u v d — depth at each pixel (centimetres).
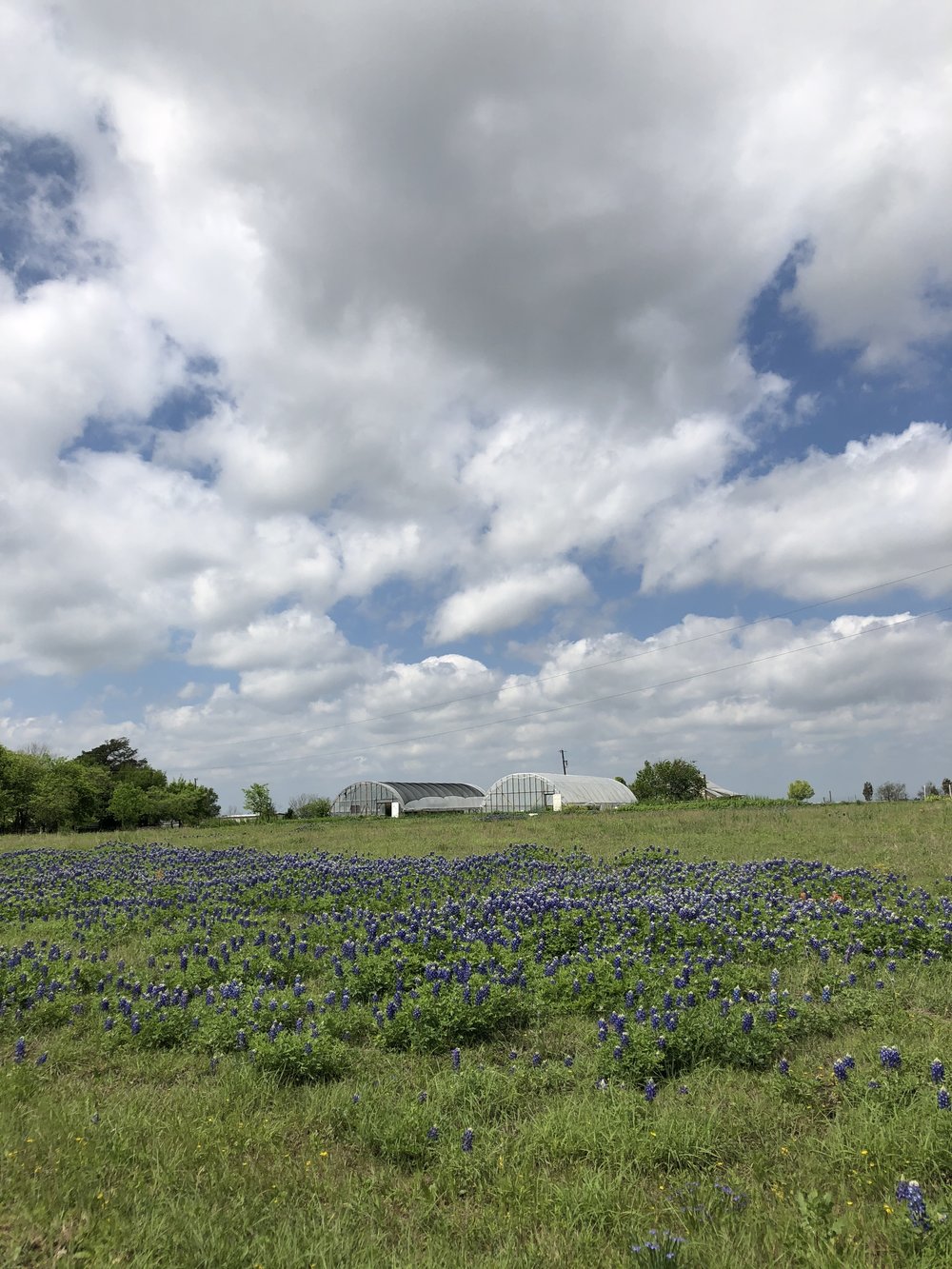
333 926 1648
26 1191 622
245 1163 696
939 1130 679
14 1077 898
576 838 3875
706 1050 927
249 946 1504
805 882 2097
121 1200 616
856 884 2020
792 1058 927
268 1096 856
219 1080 900
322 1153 728
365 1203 641
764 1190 640
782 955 1379
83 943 1667
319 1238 580
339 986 1230
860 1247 546
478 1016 1033
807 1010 1026
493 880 2436
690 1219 595
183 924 1791
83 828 8788
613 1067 890
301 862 3091
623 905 1722
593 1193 624
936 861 2491
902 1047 899
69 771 8656
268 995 1149
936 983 1187
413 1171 709
